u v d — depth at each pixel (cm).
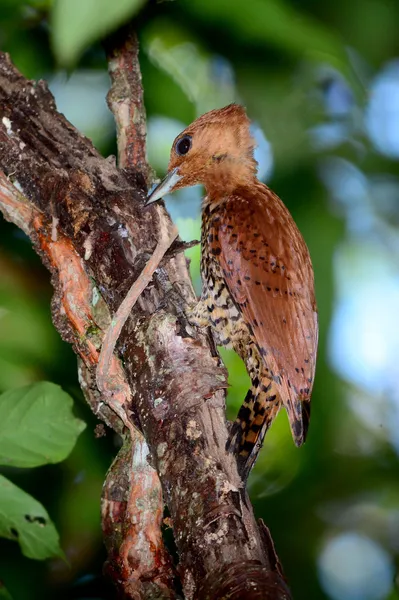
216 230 1056
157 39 1389
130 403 811
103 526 841
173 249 894
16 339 1274
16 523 833
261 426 1014
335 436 1568
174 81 1425
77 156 958
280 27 1057
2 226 1355
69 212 907
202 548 654
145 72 1427
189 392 764
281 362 973
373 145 1670
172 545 1227
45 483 1366
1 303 1288
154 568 803
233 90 1512
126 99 1043
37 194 939
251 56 1462
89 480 1368
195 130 1138
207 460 721
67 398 864
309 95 1580
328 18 1448
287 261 1020
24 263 1332
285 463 1524
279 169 1598
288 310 996
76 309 887
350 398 1658
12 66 1009
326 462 1543
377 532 1578
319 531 1523
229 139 1132
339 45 1055
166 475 728
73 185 921
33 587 1341
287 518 1495
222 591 598
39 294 1318
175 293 873
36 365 1284
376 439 1653
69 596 1350
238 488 705
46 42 1325
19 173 956
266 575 605
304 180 1595
